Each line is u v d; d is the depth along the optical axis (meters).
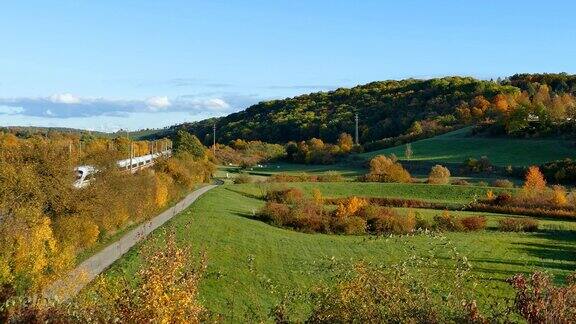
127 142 115.25
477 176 96.88
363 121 180.75
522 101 135.12
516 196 72.81
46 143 48.38
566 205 69.06
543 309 11.74
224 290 32.88
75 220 39.12
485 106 157.62
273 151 154.75
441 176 91.06
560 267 43.41
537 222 61.19
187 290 13.64
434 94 192.00
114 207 46.72
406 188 84.62
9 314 13.07
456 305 13.96
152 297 12.94
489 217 65.69
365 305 14.42
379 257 41.97
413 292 14.46
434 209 71.88
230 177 113.00
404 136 142.75
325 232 58.84
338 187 87.50
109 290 15.14
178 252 13.95
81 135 156.38
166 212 64.44
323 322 14.87
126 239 46.56
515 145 113.56
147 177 60.50
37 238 29.02
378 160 99.12
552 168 88.38
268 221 63.31
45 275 28.39
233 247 46.09
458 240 53.38
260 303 30.66
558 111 122.69
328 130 176.12
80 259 39.03
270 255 44.16
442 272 15.87
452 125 151.88
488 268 41.94
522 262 44.84
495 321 13.42
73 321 13.12
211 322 18.03
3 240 27.31
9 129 147.88
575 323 11.62
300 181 95.31
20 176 35.91
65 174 40.47
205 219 58.12
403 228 57.06
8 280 24.53
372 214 61.72
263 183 92.69
